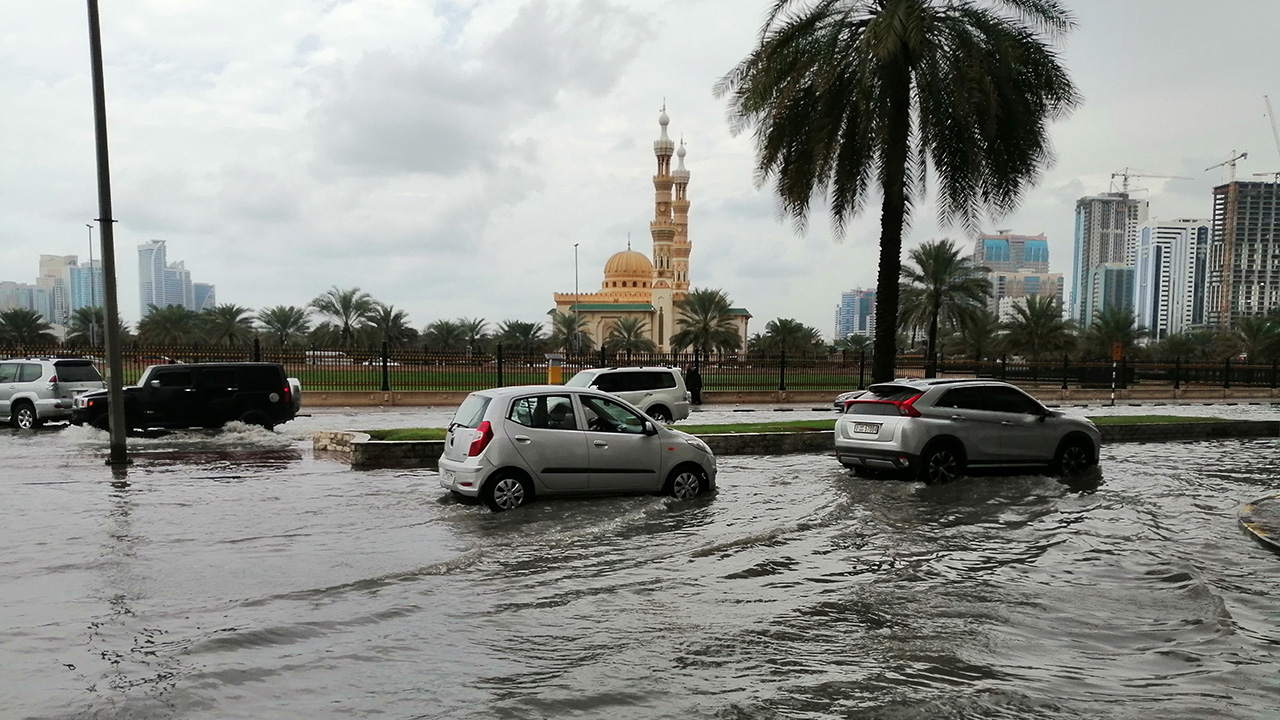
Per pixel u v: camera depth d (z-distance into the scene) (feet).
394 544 24.62
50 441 51.42
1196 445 56.70
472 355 99.25
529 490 30.27
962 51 52.70
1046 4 54.44
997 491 35.22
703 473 33.71
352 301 165.68
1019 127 53.78
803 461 45.88
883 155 57.16
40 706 12.95
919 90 56.85
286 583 20.30
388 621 17.61
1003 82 52.80
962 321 138.51
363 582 20.42
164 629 16.80
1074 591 20.59
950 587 20.92
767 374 112.88
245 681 14.20
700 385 99.96
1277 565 23.48
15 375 59.88
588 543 25.12
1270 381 148.36
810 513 30.09
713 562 23.17
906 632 17.40
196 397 55.31
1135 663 15.72
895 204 57.16
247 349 92.43
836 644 16.62
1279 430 64.95
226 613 17.88
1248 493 35.81
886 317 58.49
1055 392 129.18
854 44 55.93
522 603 19.07
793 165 59.88
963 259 136.67
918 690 14.28
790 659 15.74
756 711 13.30
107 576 20.74
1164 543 26.03
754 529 27.25
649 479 32.35
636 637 16.89
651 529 27.27
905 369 121.49
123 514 28.73
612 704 13.51
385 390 92.84
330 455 45.39
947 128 56.95
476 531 26.43
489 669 14.99
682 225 405.80
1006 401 39.63
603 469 31.37
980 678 14.87
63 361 61.00
